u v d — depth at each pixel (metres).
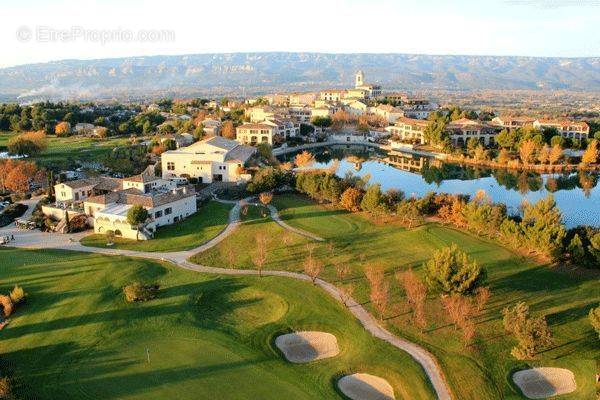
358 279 97.44
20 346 76.00
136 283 92.38
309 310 86.31
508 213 132.62
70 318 83.88
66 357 72.94
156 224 129.38
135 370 69.50
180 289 94.62
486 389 66.00
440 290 85.00
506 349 74.25
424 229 123.81
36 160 198.00
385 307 86.38
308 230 126.19
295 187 166.25
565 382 67.56
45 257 110.25
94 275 100.00
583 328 78.62
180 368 69.94
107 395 64.25
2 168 168.00
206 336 78.75
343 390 66.62
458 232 122.12
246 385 66.38
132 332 79.75
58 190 149.25
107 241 120.75
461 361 71.25
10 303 85.81
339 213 141.38
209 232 126.31
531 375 68.94
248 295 93.25
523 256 106.12
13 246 118.31
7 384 64.81
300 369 70.75
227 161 185.38
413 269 101.25
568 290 90.94
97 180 157.50
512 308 84.62
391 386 67.31
